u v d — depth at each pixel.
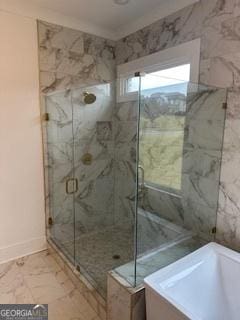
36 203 2.35
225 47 1.70
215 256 1.58
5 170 2.15
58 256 2.21
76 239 2.47
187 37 1.93
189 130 1.87
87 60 2.49
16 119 2.14
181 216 1.91
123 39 2.56
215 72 1.77
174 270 1.41
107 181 2.42
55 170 2.40
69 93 2.38
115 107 2.30
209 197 1.92
